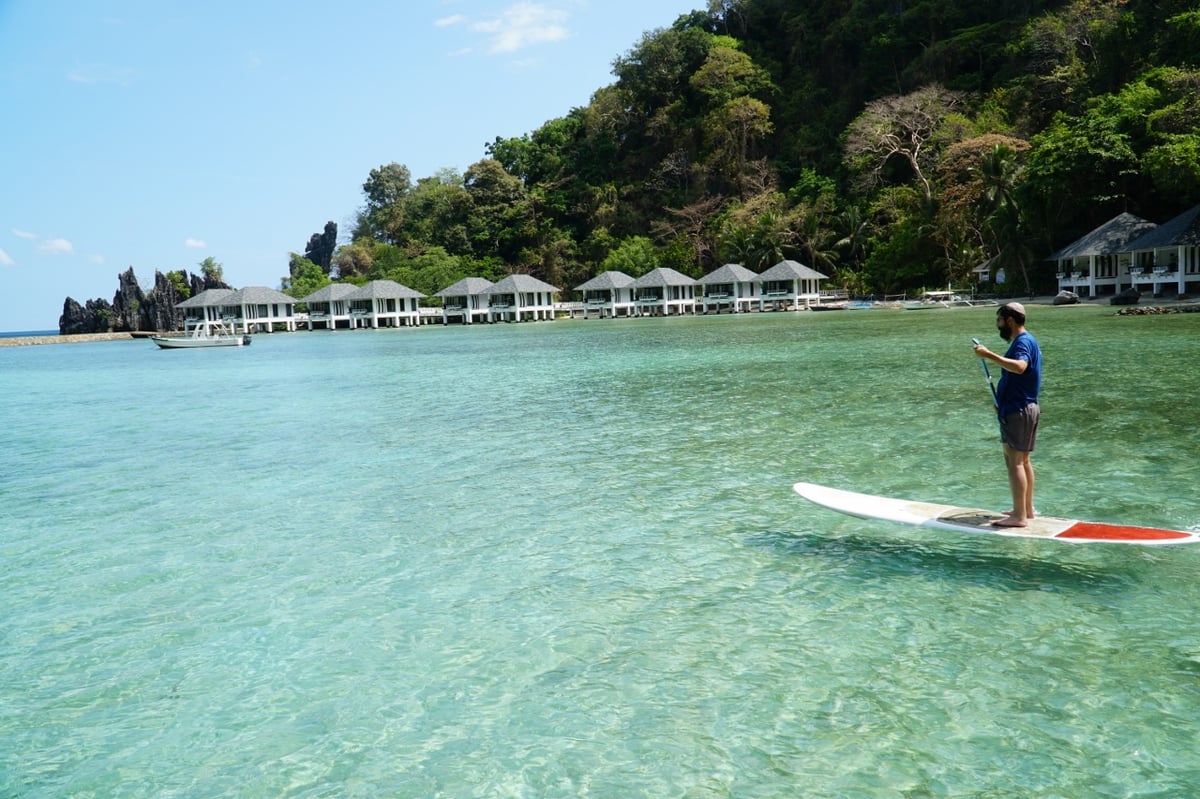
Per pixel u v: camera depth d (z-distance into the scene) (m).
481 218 124.88
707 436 15.45
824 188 92.81
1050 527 8.04
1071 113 71.00
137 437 19.23
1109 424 14.42
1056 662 6.15
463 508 11.14
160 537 10.48
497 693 6.09
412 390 26.45
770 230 89.44
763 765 5.05
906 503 9.27
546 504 11.15
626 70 121.50
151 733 5.77
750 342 39.62
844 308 75.94
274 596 8.21
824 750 5.18
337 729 5.71
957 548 8.83
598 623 7.21
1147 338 28.58
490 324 92.19
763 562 8.55
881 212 87.06
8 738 5.76
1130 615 6.92
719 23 127.50
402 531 10.21
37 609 8.13
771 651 6.54
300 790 5.03
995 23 92.69
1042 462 11.98
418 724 5.72
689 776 4.97
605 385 24.98
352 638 7.14
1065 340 29.19
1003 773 4.88
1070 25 76.06
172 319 126.81
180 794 5.04
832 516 10.12
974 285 71.00
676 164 114.62
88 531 10.91
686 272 101.06
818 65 112.50
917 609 7.21
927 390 20.03
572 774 5.05
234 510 11.68
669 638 6.85
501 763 5.21
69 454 17.17
